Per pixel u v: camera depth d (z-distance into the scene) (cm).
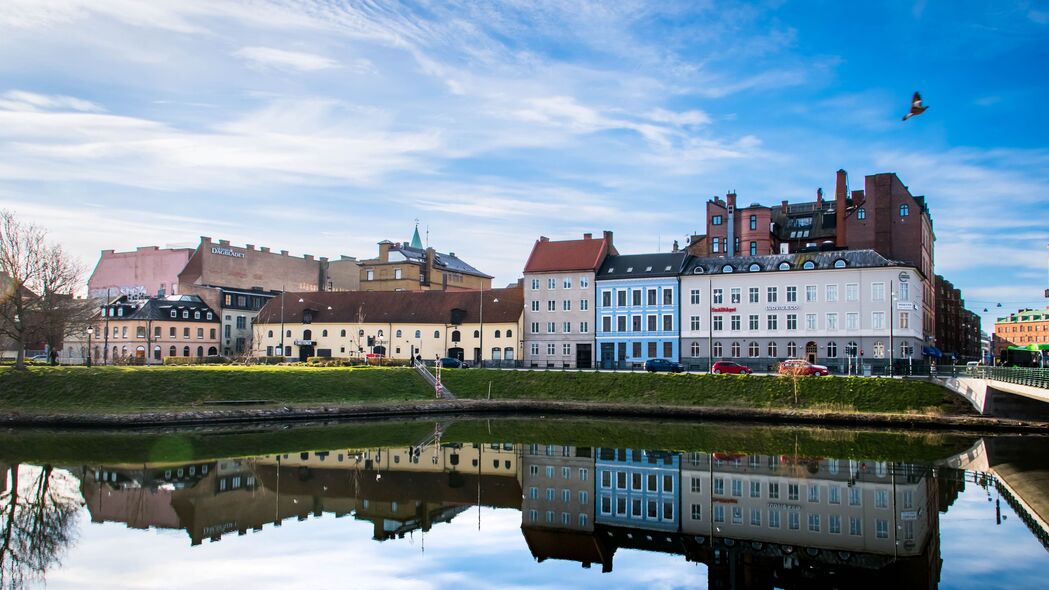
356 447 5397
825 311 8675
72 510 3566
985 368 5928
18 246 7538
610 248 10575
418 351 10606
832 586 2639
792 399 6869
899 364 8206
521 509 3722
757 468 4578
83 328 8525
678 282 9475
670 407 7112
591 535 3278
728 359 9112
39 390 6744
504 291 10812
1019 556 2803
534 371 8188
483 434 6094
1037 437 5644
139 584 2567
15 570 2705
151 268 13538
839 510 3588
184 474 4384
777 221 12275
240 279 13350
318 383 7625
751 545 3102
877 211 10594
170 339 11294
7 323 7500
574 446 5462
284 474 4431
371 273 13850
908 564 2811
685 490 4056
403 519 3497
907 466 4566
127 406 6606
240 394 7156
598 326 9912
